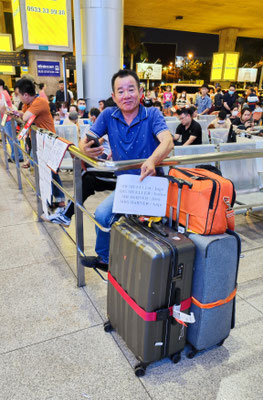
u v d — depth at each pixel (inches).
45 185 107.8
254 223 144.7
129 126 70.7
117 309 70.1
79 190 86.5
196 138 194.4
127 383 64.1
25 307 85.9
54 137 92.5
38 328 78.5
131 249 61.7
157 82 1071.6
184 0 629.9
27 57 354.0
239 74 937.5
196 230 64.1
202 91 404.2
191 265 61.9
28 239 124.1
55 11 329.4
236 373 67.0
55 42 340.5
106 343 74.5
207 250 60.6
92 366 68.0
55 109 311.3
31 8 318.0
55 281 97.8
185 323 66.7
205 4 658.2
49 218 104.3
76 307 86.5
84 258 86.3
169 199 70.5
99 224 76.9
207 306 64.6
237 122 275.1
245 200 123.9
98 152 67.9
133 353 66.8
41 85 267.0
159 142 73.3
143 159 68.3
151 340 62.1
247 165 138.9
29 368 67.1
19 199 167.2
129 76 65.8
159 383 64.3
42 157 105.9
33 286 95.1
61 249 117.1
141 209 65.9
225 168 134.1
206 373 66.9
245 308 88.2
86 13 300.4
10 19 974.4
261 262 111.8
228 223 66.7
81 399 60.5
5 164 227.8
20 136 120.1
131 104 67.1
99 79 319.3
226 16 771.4
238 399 61.1
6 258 110.2
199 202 62.8
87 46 312.2
